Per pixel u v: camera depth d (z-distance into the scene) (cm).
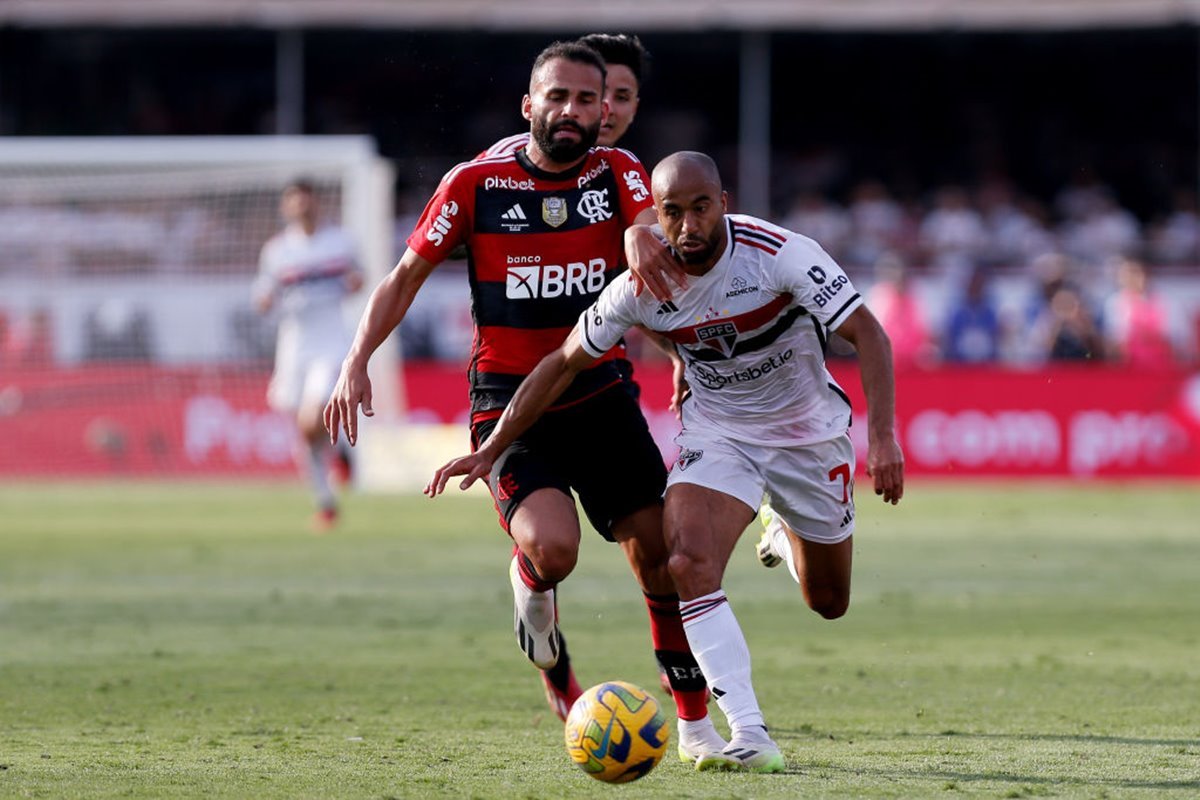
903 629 3186
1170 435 6644
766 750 1808
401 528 5253
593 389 2067
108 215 6869
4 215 6831
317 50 9144
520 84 9012
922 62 9981
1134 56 9875
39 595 3666
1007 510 5691
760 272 1852
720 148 9988
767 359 1911
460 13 8388
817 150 9931
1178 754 1916
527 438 2073
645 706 1684
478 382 2114
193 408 6906
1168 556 4447
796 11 8425
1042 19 8412
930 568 4219
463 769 1827
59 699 2375
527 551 1970
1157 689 2464
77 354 6881
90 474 6894
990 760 1878
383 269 6600
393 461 6806
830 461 1978
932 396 6781
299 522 5409
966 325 7306
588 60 1986
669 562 1867
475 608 3478
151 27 8581
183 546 4697
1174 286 7556
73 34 9588
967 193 9462
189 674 2619
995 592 3759
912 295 7531
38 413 6875
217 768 1830
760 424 1953
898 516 5522
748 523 1928
